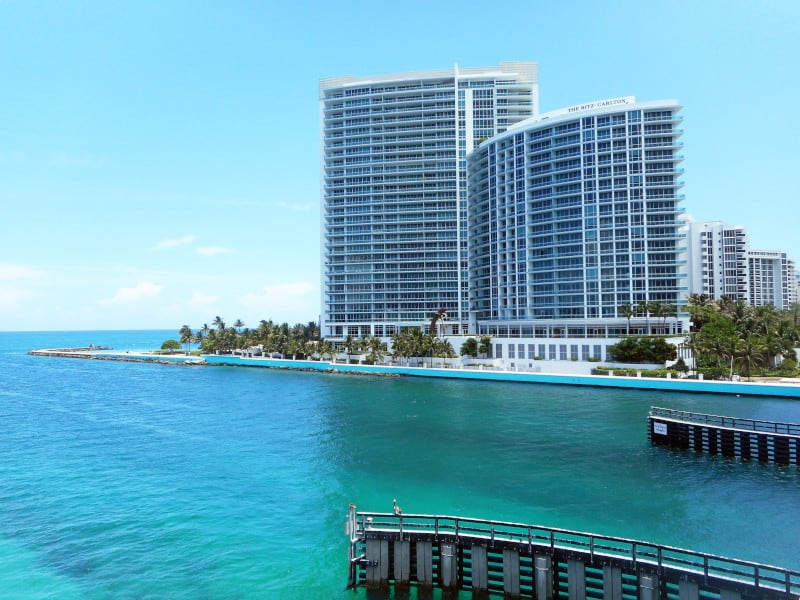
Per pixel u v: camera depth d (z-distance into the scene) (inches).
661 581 1008.2
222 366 7313.0
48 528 1514.5
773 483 1813.5
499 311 6373.0
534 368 5177.2
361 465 2114.9
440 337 6200.8
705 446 2230.6
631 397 3786.9
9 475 2037.4
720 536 1390.3
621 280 5541.3
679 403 3459.6
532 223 6033.5
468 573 1153.4
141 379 5748.0
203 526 1519.4
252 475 2004.2
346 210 7765.8
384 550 1163.3
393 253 7598.4
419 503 1663.4
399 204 7583.7
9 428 3014.3
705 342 4365.2
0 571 1264.8
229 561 1306.6
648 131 5590.6
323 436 2674.7
